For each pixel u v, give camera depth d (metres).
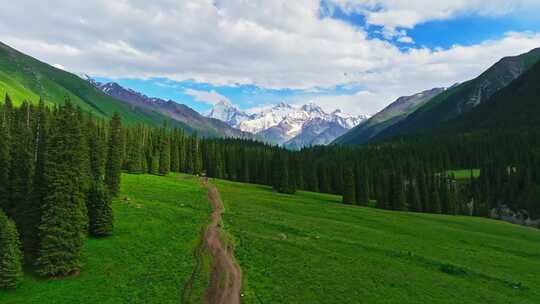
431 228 89.69
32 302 39.06
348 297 42.41
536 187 156.50
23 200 53.62
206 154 187.38
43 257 45.28
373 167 189.62
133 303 39.06
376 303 41.44
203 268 49.31
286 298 41.34
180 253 54.88
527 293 48.56
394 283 47.69
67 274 46.19
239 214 84.94
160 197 96.44
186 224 71.19
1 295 40.16
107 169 88.88
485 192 168.38
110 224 60.34
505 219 154.88
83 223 48.75
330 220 88.25
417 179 146.12
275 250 58.22
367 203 136.25
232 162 182.62
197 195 106.00
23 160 59.31
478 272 55.06
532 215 147.62
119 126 139.62
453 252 67.50
